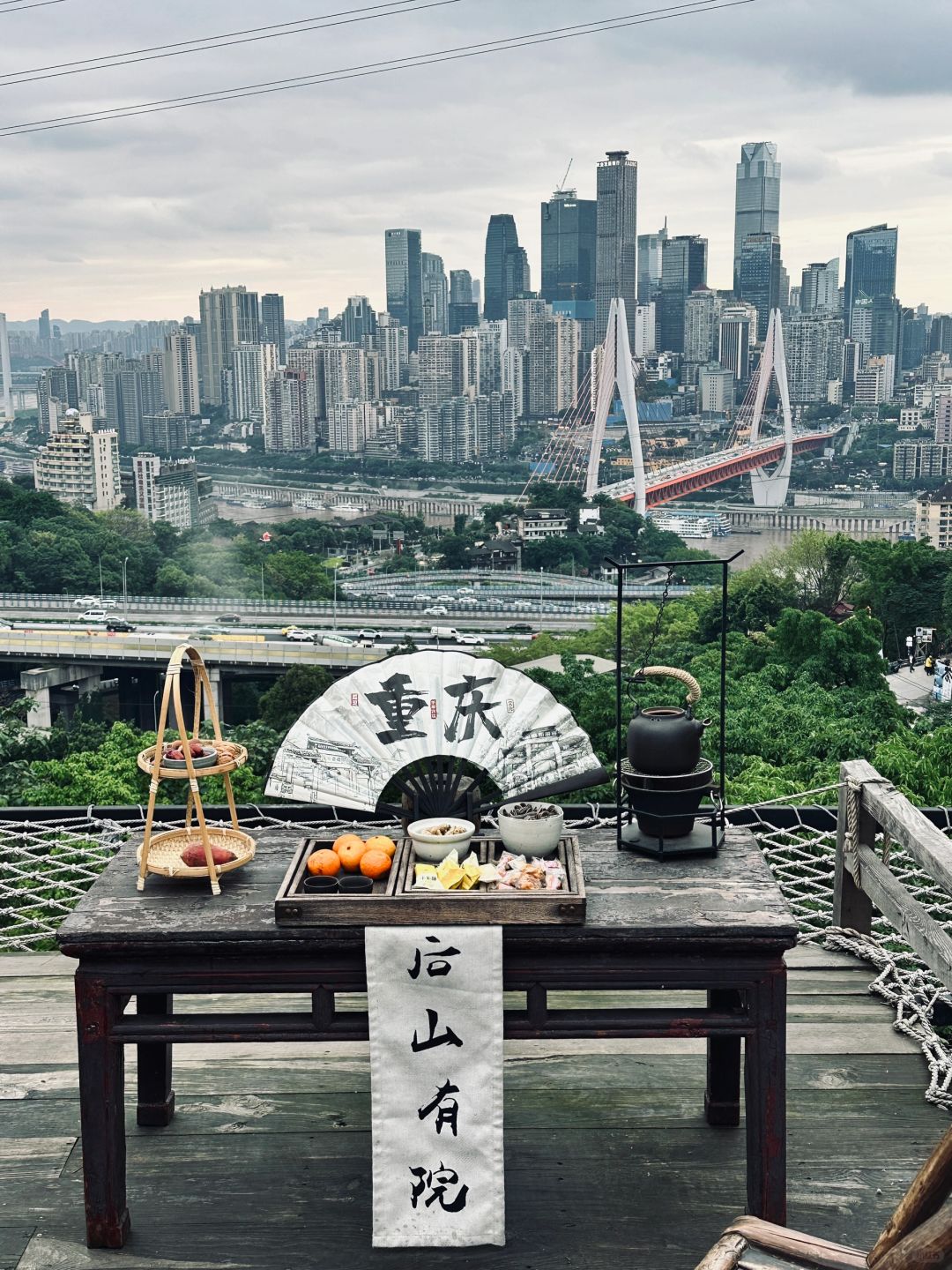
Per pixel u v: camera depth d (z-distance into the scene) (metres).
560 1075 2.47
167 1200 2.05
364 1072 2.47
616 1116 2.32
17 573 79.75
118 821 3.58
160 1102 2.26
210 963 1.87
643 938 1.83
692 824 2.16
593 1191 2.08
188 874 1.99
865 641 31.66
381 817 3.42
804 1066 2.48
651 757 2.07
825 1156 2.18
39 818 3.56
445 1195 1.89
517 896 1.83
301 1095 2.38
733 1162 2.16
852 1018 2.68
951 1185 1.16
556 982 1.87
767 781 16.58
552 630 62.47
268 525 122.50
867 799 2.85
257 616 66.62
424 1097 1.88
